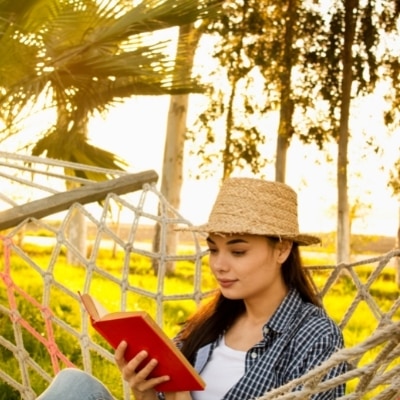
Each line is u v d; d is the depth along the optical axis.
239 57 16.66
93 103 7.52
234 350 2.62
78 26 6.88
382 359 1.84
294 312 2.55
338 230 17.14
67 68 7.12
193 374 2.36
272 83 16.88
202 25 16.45
